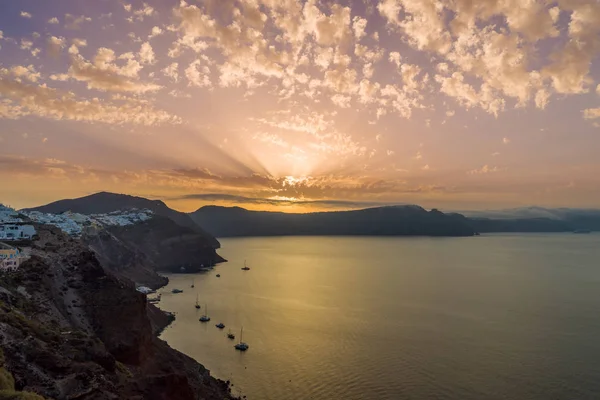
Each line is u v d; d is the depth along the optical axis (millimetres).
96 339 72438
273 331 143875
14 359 51531
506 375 105688
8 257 96812
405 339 135125
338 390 97938
